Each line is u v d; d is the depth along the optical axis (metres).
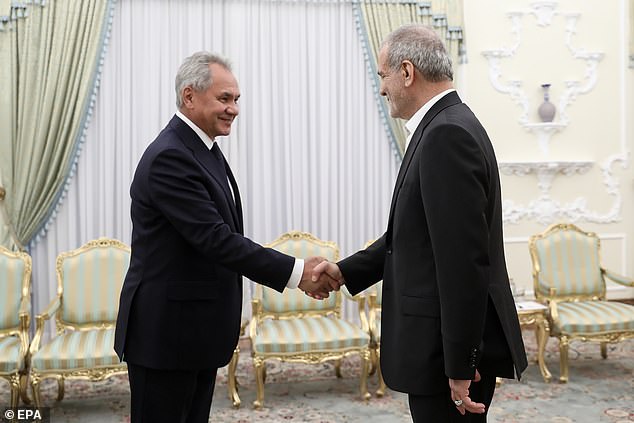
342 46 5.75
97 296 4.38
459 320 1.95
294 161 5.73
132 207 2.51
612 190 6.26
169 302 2.41
